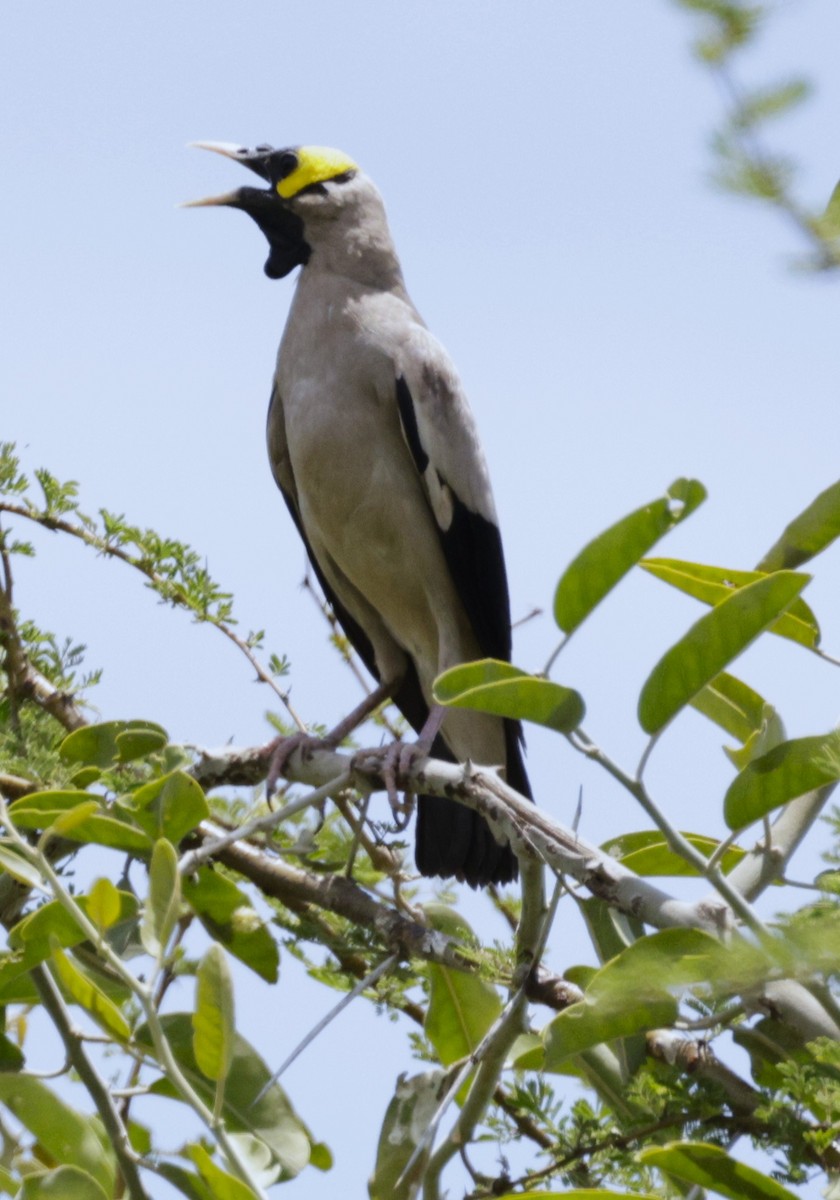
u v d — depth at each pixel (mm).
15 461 7191
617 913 5785
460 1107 5918
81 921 4531
